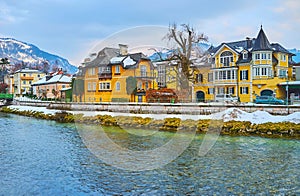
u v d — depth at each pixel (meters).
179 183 12.07
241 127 24.09
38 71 103.94
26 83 100.19
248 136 22.84
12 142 21.39
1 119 39.66
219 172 13.56
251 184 11.97
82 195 10.88
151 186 11.77
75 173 13.38
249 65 48.03
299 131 22.27
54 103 44.28
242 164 14.88
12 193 11.02
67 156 16.58
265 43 48.31
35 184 11.97
